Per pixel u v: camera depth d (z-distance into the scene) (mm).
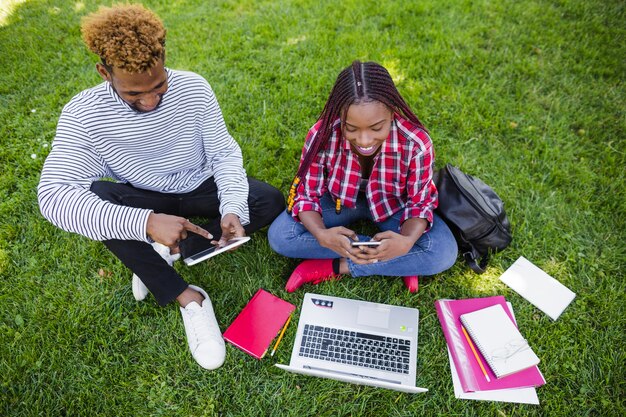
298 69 3279
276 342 2062
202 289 2146
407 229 1991
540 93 3117
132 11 1457
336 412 1896
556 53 3348
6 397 1926
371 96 1576
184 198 2129
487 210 2170
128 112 1703
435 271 2141
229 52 3438
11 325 2143
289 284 2229
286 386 1955
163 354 2037
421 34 3506
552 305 2168
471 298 2184
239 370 2000
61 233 2441
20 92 3199
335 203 2232
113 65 1445
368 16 3705
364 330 2059
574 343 2051
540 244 2402
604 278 2262
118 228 1694
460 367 1950
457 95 3072
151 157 1912
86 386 1954
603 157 2756
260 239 2420
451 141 2846
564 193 2604
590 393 1926
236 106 3059
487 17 3666
